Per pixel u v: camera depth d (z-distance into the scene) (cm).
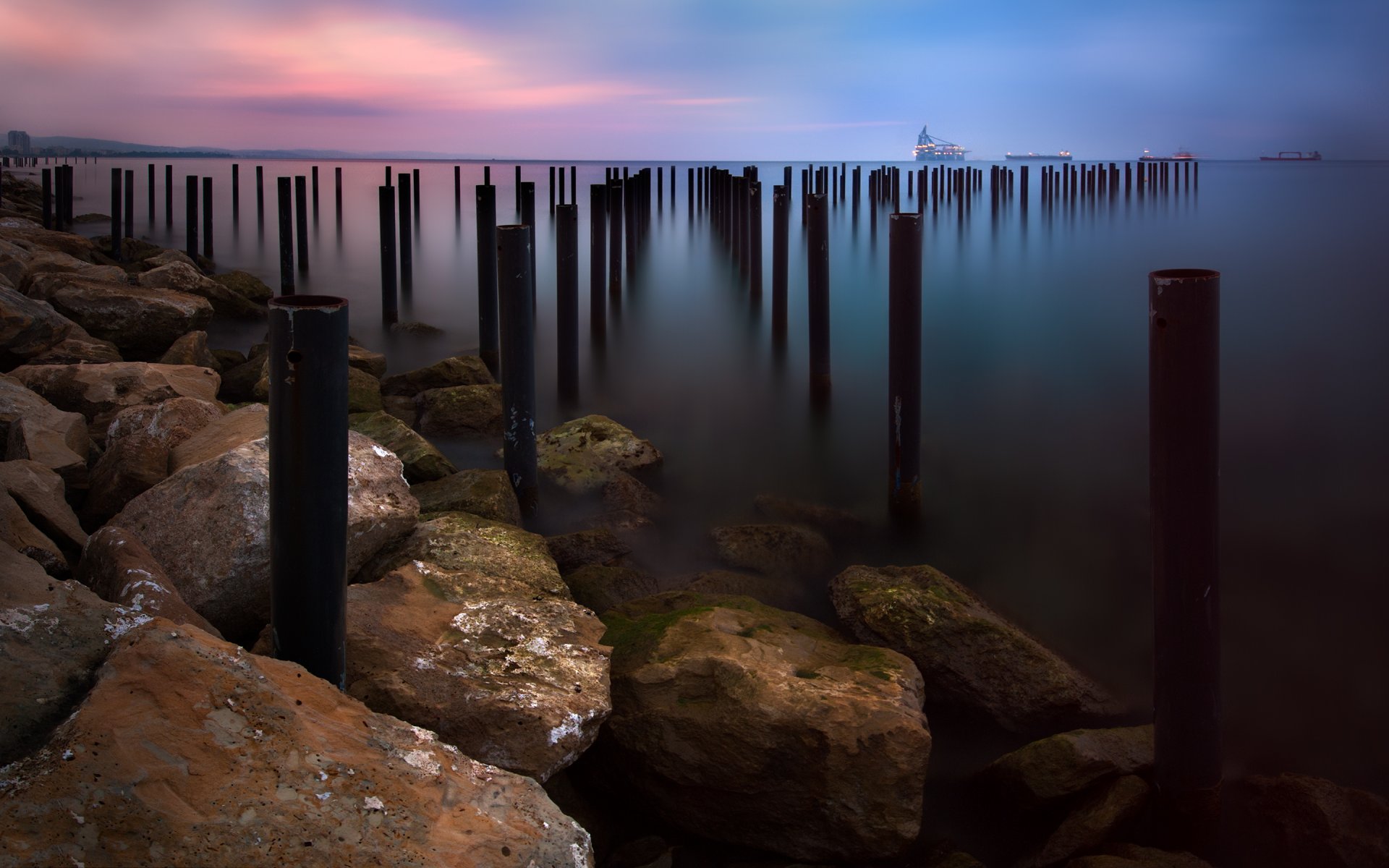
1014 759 407
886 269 2081
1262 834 393
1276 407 1021
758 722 367
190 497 452
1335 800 390
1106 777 398
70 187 2461
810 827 369
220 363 1005
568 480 723
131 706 259
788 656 411
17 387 622
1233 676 513
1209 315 370
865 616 492
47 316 878
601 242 1333
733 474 812
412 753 288
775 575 606
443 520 529
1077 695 461
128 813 233
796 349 1295
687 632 420
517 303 659
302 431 332
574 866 272
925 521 716
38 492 479
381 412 769
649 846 376
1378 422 959
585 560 595
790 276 1986
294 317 326
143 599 365
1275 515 731
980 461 849
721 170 2511
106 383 723
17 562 324
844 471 827
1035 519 723
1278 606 589
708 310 1612
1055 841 381
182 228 2950
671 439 905
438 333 1362
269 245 2566
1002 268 2141
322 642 346
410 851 252
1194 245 2552
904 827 362
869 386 1105
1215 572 381
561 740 357
